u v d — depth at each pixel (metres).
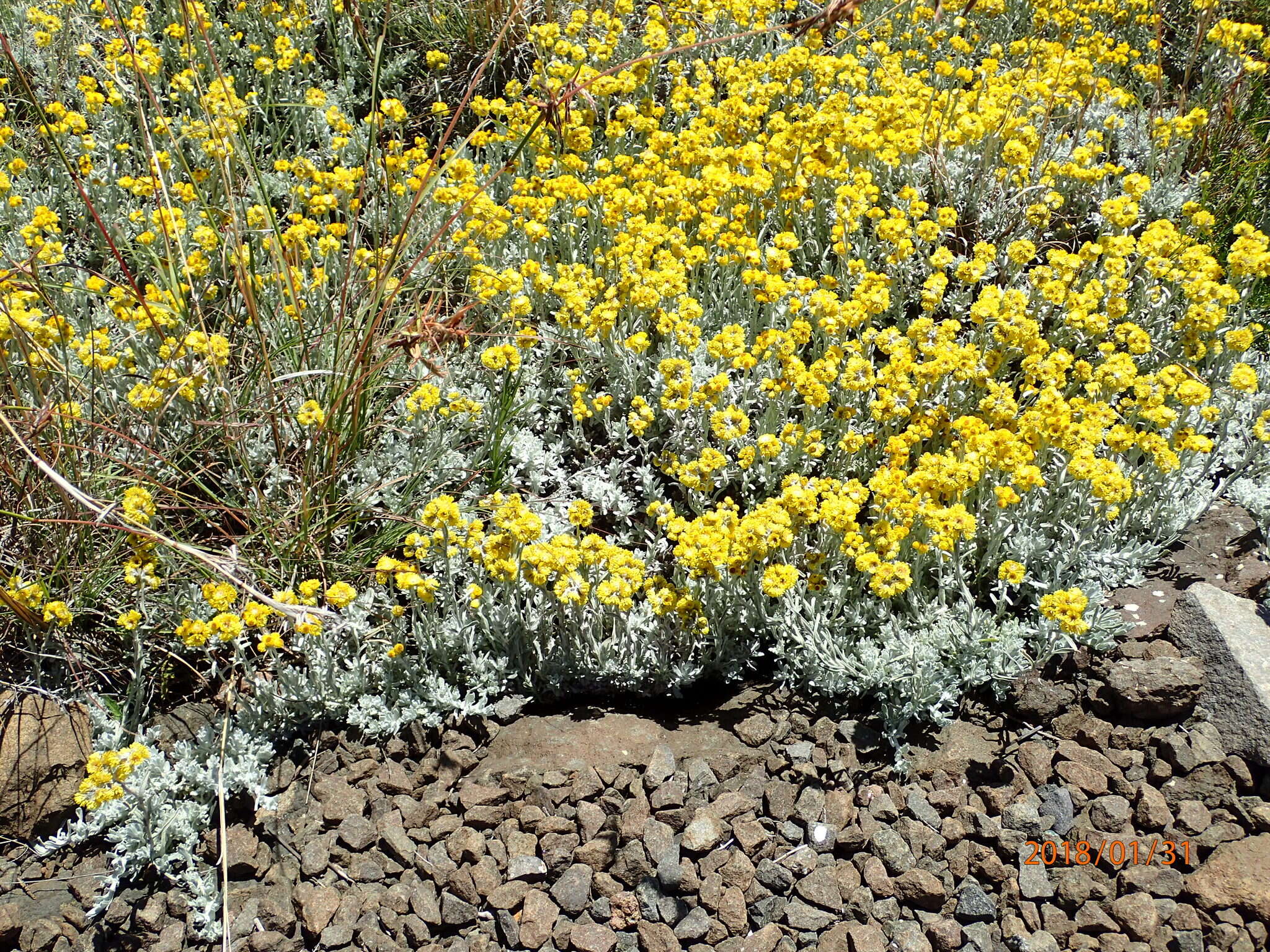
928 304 0.74
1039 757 0.60
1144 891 0.55
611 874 0.58
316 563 0.71
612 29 1.03
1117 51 1.00
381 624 0.69
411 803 0.62
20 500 0.68
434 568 0.69
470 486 0.76
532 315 0.86
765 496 0.74
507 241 0.90
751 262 0.81
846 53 0.99
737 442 0.76
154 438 0.71
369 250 0.85
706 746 0.63
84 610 0.67
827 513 0.62
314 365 0.77
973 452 0.64
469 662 0.67
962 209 0.90
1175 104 1.06
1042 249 0.91
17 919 0.58
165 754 0.64
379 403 0.79
